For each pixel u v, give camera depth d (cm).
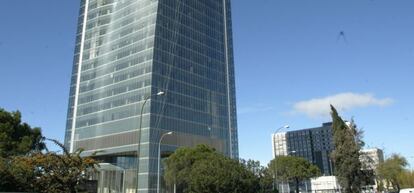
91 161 3947
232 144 12812
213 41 13450
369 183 6975
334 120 7450
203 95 12362
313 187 13600
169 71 11581
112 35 12800
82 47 13575
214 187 4638
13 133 5381
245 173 4934
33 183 3531
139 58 11625
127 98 11488
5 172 3291
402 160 9025
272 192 6041
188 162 7356
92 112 12362
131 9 12538
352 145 7006
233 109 13325
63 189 3675
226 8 14588
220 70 13338
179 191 9731
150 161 10288
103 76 12500
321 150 17788
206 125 12094
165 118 10994
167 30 11931
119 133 11288
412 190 4456
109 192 10194
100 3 13638
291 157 10375
